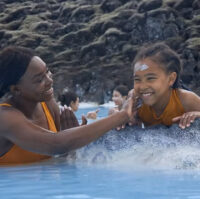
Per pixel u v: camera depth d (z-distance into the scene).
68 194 1.86
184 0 16.56
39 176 2.37
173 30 16.05
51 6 21.36
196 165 2.60
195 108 3.06
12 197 1.82
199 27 15.74
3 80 2.71
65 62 17.28
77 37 18.11
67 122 3.43
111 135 3.11
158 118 3.14
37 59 2.73
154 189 1.92
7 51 2.73
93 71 16.34
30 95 2.76
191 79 14.39
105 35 17.08
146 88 2.92
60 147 2.50
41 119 3.04
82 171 2.53
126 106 2.73
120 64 16.14
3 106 2.72
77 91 16.28
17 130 2.58
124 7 18.27
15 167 2.72
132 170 2.52
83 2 20.27
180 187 1.96
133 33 16.66
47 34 19.12
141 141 3.00
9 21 20.64
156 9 16.41
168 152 2.83
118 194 1.82
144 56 2.97
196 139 2.95
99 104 15.59
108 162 2.90
